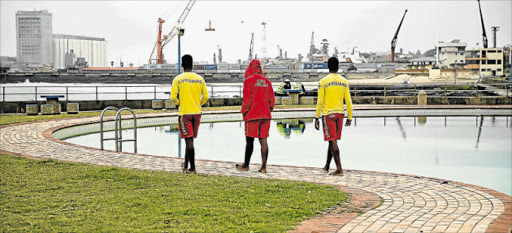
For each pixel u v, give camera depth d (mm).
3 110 25078
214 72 140750
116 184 7223
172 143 14273
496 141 15102
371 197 6637
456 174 9750
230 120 22516
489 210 5820
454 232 4875
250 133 8703
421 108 30031
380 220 5402
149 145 13805
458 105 34344
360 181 7910
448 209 5918
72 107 24297
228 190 6848
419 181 7855
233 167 9273
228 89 128250
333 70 8648
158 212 5582
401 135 16797
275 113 26250
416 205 6172
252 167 9352
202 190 6844
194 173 8484
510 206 6000
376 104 35719
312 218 5504
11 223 5094
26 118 20781
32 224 5078
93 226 5004
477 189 7141
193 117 8539
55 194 6547
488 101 34719
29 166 8742
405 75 141625
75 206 5887
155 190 6824
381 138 15898
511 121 22391
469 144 14391
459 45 142875
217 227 5004
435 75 135000
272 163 10742
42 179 7566
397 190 7156
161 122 21219
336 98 8508
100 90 118688
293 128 18625
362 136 16469
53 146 12125
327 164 8844
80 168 8453
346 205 6141
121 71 149000
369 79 147500
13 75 150125
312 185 7320
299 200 6316
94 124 19578
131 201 6141
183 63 8617
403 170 10195
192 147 8516
